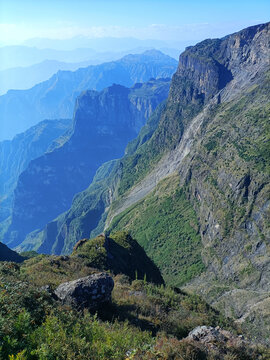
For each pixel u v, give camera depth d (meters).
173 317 26.64
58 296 24.83
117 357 14.62
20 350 13.49
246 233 109.62
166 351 15.84
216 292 99.12
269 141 123.19
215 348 17.38
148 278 65.56
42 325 16.70
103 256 58.44
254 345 19.27
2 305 17.38
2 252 122.25
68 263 47.38
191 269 126.44
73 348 14.66
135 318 25.19
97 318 22.97
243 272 100.25
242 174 119.38
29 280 28.28
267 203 105.38
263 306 75.69
